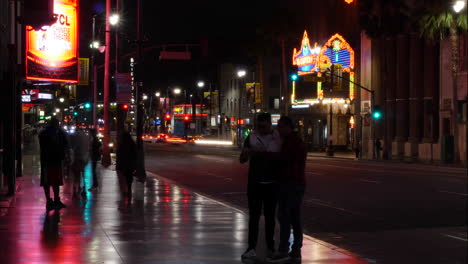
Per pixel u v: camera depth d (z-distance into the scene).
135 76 24.80
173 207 15.83
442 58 49.50
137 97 24.42
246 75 95.19
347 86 66.44
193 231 11.94
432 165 40.97
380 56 58.78
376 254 11.01
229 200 20.03
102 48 35.25
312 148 72.81
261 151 9.53
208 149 75.81
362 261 9.45
